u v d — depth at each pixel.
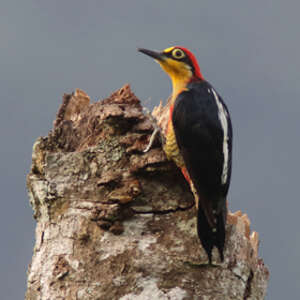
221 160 11.45
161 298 9.61
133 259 9.88
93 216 10.28
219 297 9.86
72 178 10.78
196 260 9.95
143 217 10.30
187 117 11.84
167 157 10.84
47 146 11.80
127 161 10.78
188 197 10.62
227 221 10.88
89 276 9.88
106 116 11.00
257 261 11.12
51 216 10.76
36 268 10.46
